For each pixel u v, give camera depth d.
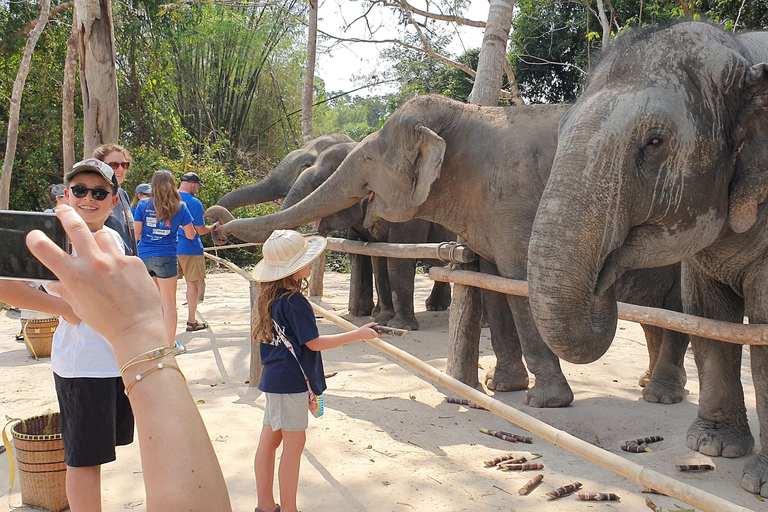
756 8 10.76
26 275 0.96
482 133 4.70
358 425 3.97
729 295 3.53
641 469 1.90
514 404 4.60
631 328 7.75
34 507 2.98
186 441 0.66
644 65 2.82
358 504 2.87
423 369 2.73
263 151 24.05
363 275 8.55
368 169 5.19
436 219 5.00
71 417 2.47
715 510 1.69
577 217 2.69
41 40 16.42
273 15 20.30
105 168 2.33
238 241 15.18
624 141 2.69
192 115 22.23
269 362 2.82
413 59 17.77
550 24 16.83
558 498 2.95
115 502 2.93
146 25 18.78
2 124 16.08
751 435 3.64
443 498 2.93
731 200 2.82
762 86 2.69
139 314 0.70
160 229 5.54
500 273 4.64
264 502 2.80
